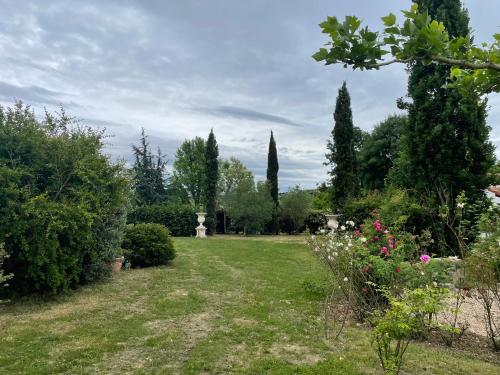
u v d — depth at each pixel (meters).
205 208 25.31
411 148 10.66
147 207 24.42
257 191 25.25
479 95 2.49
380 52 1.77
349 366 3.85
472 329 5.25
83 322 5.45
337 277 5.90
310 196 27.05
